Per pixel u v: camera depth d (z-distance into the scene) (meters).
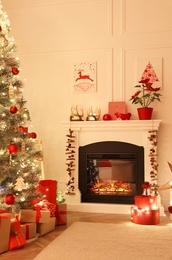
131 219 3.56
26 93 4.95
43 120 4.87
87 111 4.71
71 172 4.52
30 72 4.96
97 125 4.43
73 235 2.93
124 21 4.70
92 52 4.77
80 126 4.49
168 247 2.59
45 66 4.92
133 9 4.68
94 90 4.71
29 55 4.99
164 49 4.55
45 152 4.80
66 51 4.86
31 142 3.13
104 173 4.61
